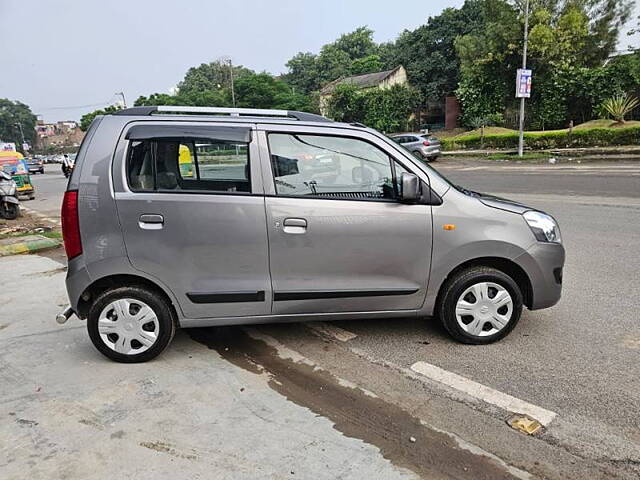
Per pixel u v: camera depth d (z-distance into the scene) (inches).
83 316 144.3
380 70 2637.8
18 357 150.6
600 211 357.1
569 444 103.5
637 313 173.5
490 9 1170.6
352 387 129.3
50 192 794.8
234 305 141.6
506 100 1232.8
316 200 138.6
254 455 101.5
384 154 142.4
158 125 136.6
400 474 95.3
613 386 125.7
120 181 134.6
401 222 140.3
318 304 144.2
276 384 131.8
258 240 137.4
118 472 96.9
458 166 836.6
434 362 141.7
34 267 264.5
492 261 149.6
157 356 148.9
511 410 116.3
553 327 163.8
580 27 1080.2
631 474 94.5
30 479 95.0
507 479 94.0
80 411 119.3
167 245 136.0
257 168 137.4
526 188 498.6
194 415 116.9
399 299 146.5
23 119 4333.2
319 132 140.4
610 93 1046.4
